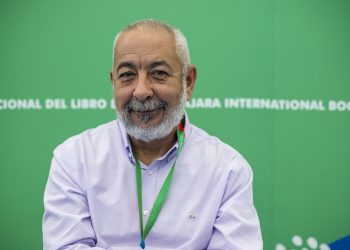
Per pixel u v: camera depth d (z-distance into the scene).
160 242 1.58
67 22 2.59
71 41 2.59
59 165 1.64
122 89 1.56
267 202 2.59
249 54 2.59
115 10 2.60
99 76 2.60
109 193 1.62
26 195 2.59
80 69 2.59
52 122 2.59
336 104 2.58
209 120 2.60
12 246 2.60
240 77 2.59
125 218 1.59
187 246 1.57
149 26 1.56
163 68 1.54
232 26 2.59
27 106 2.59
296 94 2.58
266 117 2.59
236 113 2.59
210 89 2.59
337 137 2.59
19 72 2.58
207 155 1.69
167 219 1.59
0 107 2.58
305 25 2.58
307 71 2.58
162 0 2.60
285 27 2.58
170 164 1.67
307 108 2.59
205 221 1.59
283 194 2.60
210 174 1.65
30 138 2.59
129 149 1.66
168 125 1.58
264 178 2.60
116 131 1.74
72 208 1.57
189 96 1.70
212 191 1.63
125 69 1.54
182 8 2.59
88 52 2.59
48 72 2.59
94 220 1.59
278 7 2.58
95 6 2.59
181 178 1.65
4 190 2.59
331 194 2.59
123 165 1.66
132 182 1.65
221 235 1.55
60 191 1.59
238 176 1.65
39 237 2.60
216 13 2.59
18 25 2.58
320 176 2.59
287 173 2.60
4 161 2.58
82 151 1.67
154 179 1.65
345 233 2.59
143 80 1.52
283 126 2.59
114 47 1.59
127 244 1.59
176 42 1.58
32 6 2.59
